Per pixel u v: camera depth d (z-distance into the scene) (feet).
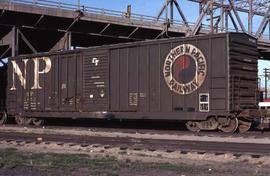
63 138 74.23
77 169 43.73
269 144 60.23
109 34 189.88
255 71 86.43
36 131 90.38
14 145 68.03
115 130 89.35
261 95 107.76
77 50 102.83
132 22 190.29
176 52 87.20
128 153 56.08
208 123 83.82
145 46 91.66
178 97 86.69
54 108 107.04
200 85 83.76
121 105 94.89
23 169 44.04
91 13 177.88
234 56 81.46
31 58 113.29
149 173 41.39
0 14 159.43
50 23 173.06
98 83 98.63
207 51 83.10
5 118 125.70
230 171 41.73
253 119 85.66
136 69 92.73
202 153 51.83
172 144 62.08
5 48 178.50
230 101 80.43
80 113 101.65
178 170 42.57
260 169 42.93
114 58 96.43
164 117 88.38
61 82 105.91
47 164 47.11
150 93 90.58
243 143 61.72
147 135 76.74
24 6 162.09
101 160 49.75
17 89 116.67
